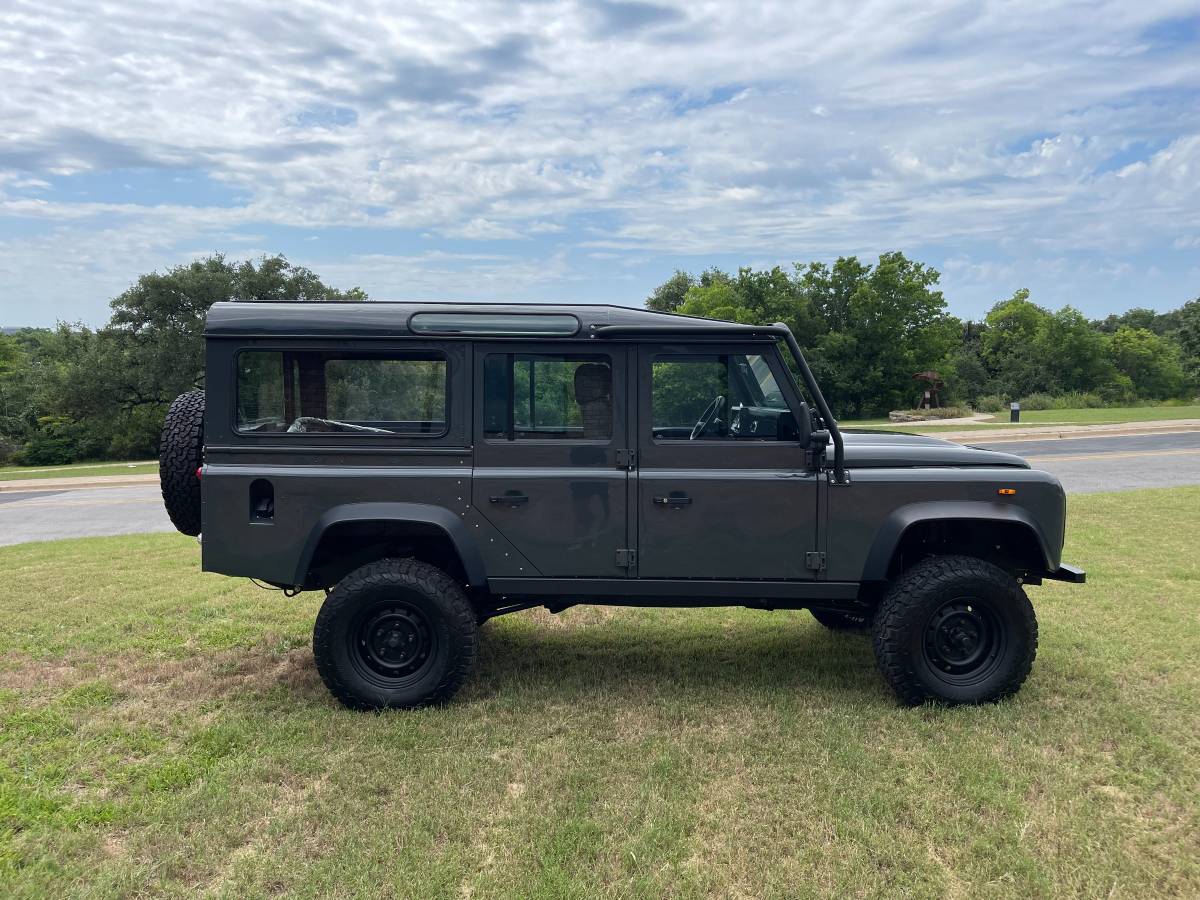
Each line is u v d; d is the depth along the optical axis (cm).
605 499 435
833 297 4491
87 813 334
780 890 281
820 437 426
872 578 432
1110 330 7969
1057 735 395
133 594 707
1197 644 524
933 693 429
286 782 363
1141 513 991
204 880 293
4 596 702
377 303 443
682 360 436
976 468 445
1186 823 321
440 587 430
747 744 392
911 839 310
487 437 438
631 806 334
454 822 323
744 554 436
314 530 434
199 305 4572
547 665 509
